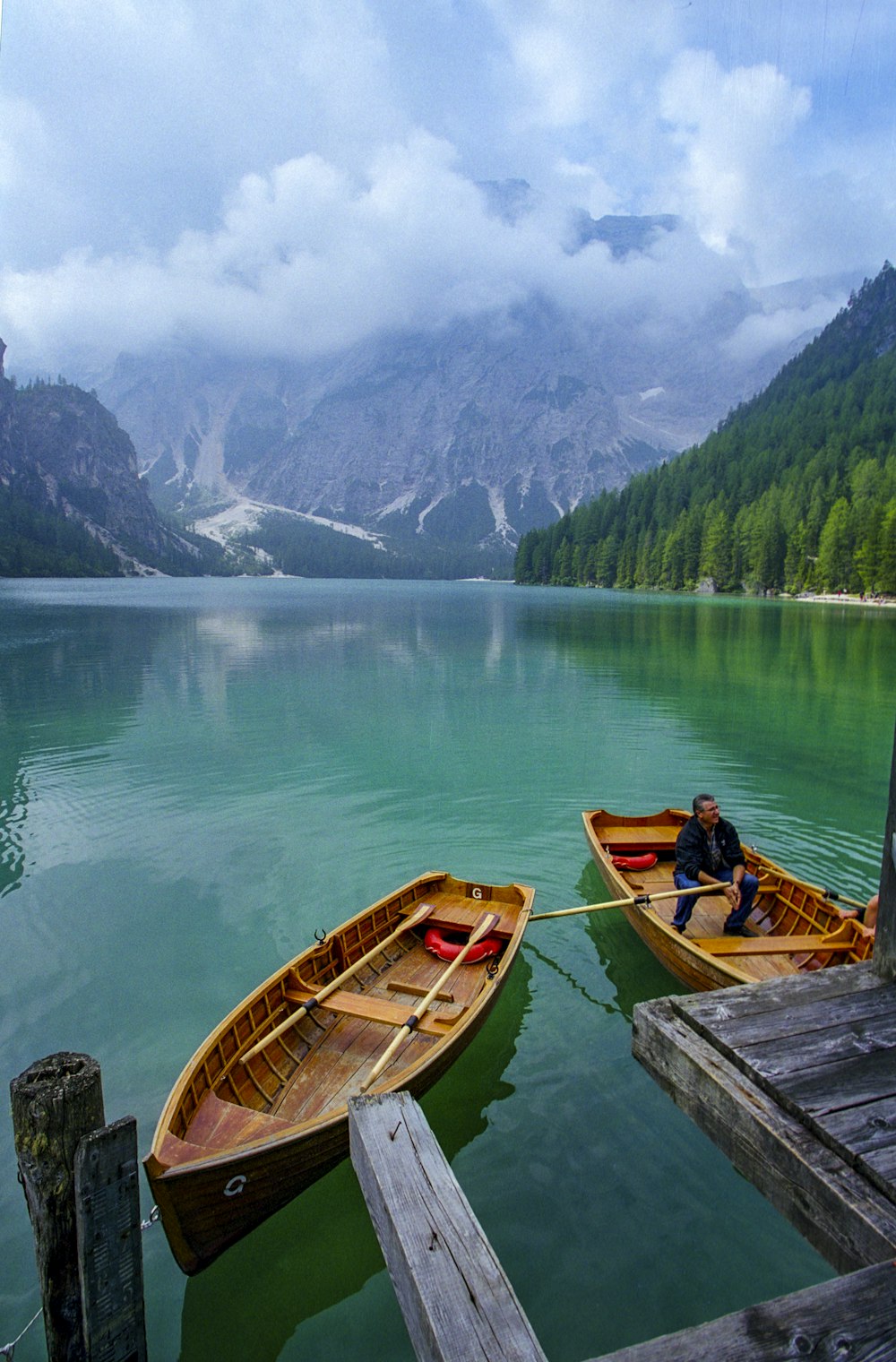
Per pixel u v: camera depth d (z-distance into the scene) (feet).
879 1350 8.48
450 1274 9.78
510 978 29.14
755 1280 16.90
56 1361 13.21
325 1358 15.79
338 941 26.40
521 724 74.28
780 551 410.93
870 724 76.33
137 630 168.04
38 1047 24.89
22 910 34.47
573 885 37.37
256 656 125.39
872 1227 9.66
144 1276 17.60
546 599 367.25
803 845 43.01
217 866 39.37
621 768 58.75
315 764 58.80
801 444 541.75
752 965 26.40
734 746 66.13
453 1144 20.76
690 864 30.55
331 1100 20.57
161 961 30.25
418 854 41.04
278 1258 18.08
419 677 104.42
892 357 643.45
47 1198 12.61
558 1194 19.17
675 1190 19.26
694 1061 13.32
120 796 50.78
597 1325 15.92
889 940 15.51
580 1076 23.47
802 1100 11.92
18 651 128.47
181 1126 17.24
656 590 514.27
